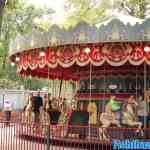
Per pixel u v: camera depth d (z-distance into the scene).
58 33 15.16
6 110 27.92
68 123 16.83
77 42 14.76
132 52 15.12
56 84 25.95
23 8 36.44
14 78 43.88
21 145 14.29
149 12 27.64
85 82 17.89
